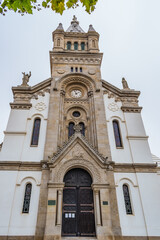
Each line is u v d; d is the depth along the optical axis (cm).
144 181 1819
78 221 1606
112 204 1670
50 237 1434
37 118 2164
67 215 1627
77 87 2534
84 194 1728
